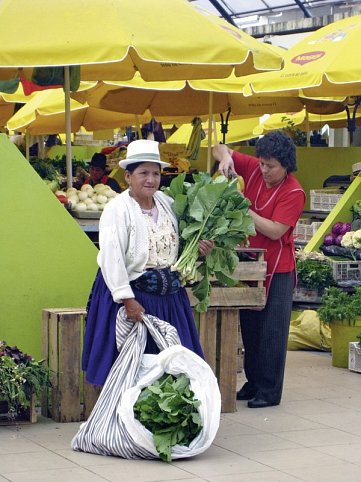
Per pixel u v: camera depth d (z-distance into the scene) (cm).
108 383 549
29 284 638
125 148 1370
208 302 595
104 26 707
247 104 1241
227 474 514
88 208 739
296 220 662
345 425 630
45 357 624
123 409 528
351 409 676
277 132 661
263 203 664
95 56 694
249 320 686
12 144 633
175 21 731
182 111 1204
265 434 602
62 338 607
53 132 1418
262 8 1784
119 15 716
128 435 530
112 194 768
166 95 1191
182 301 571
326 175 1339
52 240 643
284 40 1734
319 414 659
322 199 1202
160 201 569
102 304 555
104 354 554
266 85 1047
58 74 864
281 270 668
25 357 607
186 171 1235
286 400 700
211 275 602
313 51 1057
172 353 536
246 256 661
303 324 929
